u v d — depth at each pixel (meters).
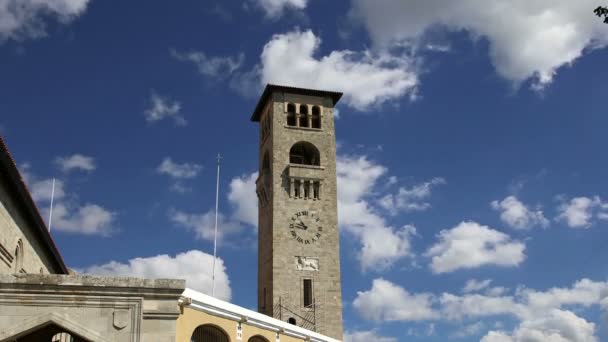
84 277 27.66
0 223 39.47
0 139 33.50
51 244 53.03
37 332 31.12
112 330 27.41
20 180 39.25
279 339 53.53
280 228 90.25
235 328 48.25
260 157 102.75
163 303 28.17
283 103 97.62
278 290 87.00
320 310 87.44
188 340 42.91
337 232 92.25
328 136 97.50
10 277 27.00
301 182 93.25
